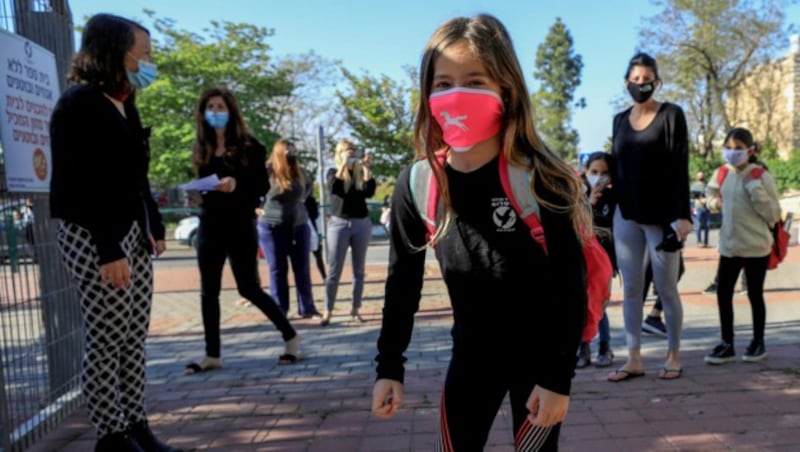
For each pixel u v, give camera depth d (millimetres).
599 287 1920
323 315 6777
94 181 2533
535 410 1647
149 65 2875
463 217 1703
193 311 7793
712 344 4930
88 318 2742
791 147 32750
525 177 1621
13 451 2971
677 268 3986
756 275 4262
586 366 4402
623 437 3111
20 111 3031
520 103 1643
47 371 3391
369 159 6273
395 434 3258
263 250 6594
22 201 3189
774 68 32125
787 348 4676
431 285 8883
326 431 3332
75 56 2736
